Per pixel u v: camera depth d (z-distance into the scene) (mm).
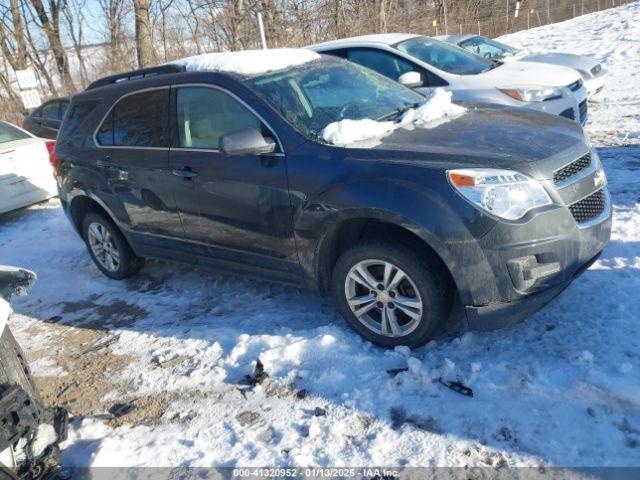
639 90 10422
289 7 16750
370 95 4523
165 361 4023
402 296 3549
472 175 3176
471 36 10977
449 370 3322
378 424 3062
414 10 21766
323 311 4355
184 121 4430
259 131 3832
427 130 3840
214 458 3031
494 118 4086
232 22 16219
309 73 4473
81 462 3174
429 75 7504
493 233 3135
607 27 18391
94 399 3758
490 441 2818
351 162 3537
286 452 2980
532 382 3133
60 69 21516
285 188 3768
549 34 20547
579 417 2850
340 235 3797
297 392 3436
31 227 8195
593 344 3357
